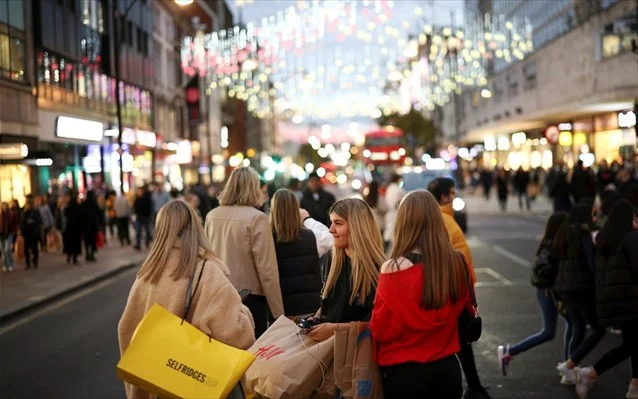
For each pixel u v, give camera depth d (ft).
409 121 297.12
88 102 129.08
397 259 15.65
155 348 14.17
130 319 15.39
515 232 98.53
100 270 73.36
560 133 121.60
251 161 222.69
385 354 15.78
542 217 124.47
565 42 158.30
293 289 25.40
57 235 96.48
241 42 142.61
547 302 30.09
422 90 230.89
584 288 28.32
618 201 26.08
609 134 148.87
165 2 190.08
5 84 95.81
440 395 15.56
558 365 29.58
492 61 235.20
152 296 15.12
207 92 181.98
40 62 108.06
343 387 16.76
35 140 105.29
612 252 25.95
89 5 131.23
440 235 15.70
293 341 18.06
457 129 224.12
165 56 192.95
